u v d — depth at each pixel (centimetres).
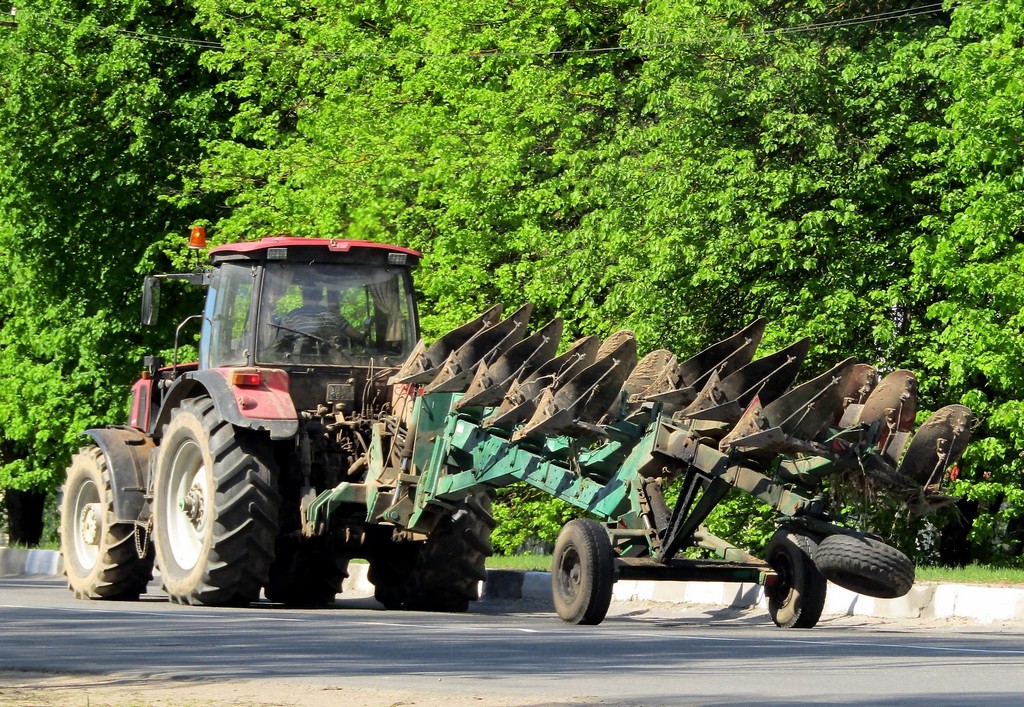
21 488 12556
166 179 10956
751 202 8025
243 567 4950
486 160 8975
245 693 2588
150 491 5488
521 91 9006
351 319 5322
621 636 3772
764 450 4047
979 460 7881
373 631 3922
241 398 4988
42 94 11006
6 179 11162
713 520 8300
